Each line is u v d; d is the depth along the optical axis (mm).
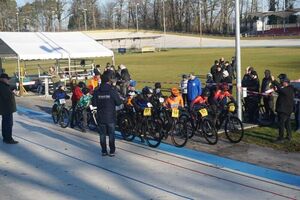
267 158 9891
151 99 12000
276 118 13242
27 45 25703
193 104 12008
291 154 10156
